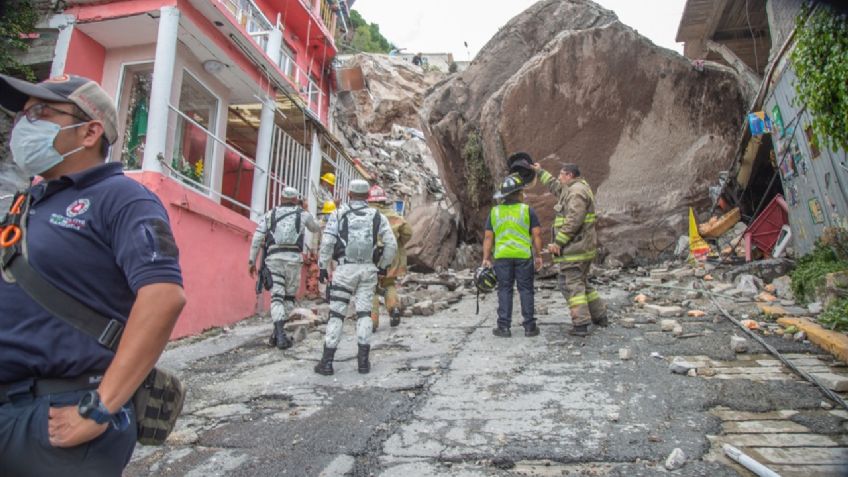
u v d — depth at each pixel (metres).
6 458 1.48
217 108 9.66
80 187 1.66
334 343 4.95
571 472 2.86
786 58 7.41
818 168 6.76
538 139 10.66
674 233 10.62
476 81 12.43
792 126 7.47
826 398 3.68
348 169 14.59
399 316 6.96
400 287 10.21
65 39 8.00
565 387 4.18
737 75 10.45
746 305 6.49
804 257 7.05
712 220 9.99
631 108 10.51
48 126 1.69
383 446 3.28
